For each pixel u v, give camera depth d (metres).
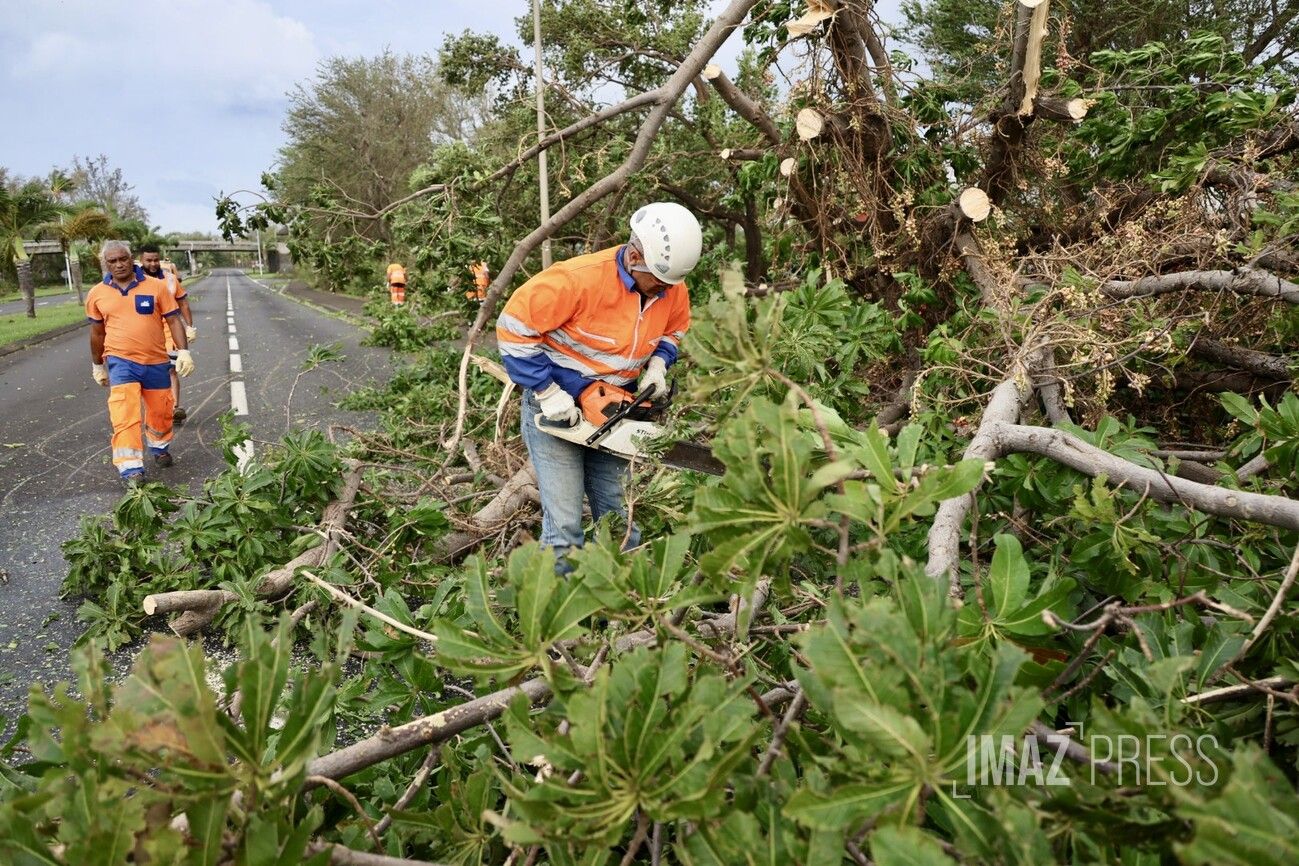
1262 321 3.44
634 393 3.21
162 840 1.00
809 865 1.01
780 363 3.39
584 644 1.88
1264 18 9.47
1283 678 1.44
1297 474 2.13
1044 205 4.84
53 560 4.04
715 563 1.26
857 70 4.32
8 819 1.05
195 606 3.12
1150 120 4.08
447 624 1.35
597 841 1.07
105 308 5.04
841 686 1.02
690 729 1.12
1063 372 3.30
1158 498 2.14
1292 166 3.88
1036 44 3.82
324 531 3.56
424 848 1.72
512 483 3.85
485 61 9.07
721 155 5.45
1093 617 2.08
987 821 1.00
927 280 4.54
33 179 28.31
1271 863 0.76
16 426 6.95
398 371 6.26
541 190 5.92
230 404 7.68
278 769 1.16
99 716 1.10
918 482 1.57
